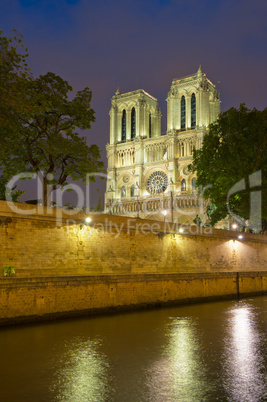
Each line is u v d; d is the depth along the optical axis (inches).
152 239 1604.3
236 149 2054.6
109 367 692.1
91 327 1002.1
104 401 544.7
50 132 1601.9
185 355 772.0
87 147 1652.3
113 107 6510.8
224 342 879.7
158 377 642.2
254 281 1820.9
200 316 1207.6
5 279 958.4
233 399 554.3
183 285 1461.6
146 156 6077.8
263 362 729.0
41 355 754.2
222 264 1962.4
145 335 938.1
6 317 952.9
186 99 5974.4
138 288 1291.8
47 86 1599.4
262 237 2266.2
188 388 594.2
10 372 658.2
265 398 558.3
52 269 1227.2
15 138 1465.3
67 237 1284.4
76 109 1637.6
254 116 2108.8
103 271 1386.6
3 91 1217.4
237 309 1359.5
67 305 1082.1
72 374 652.7
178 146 5797.2
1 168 1626.5
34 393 572.1
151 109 6673.2
